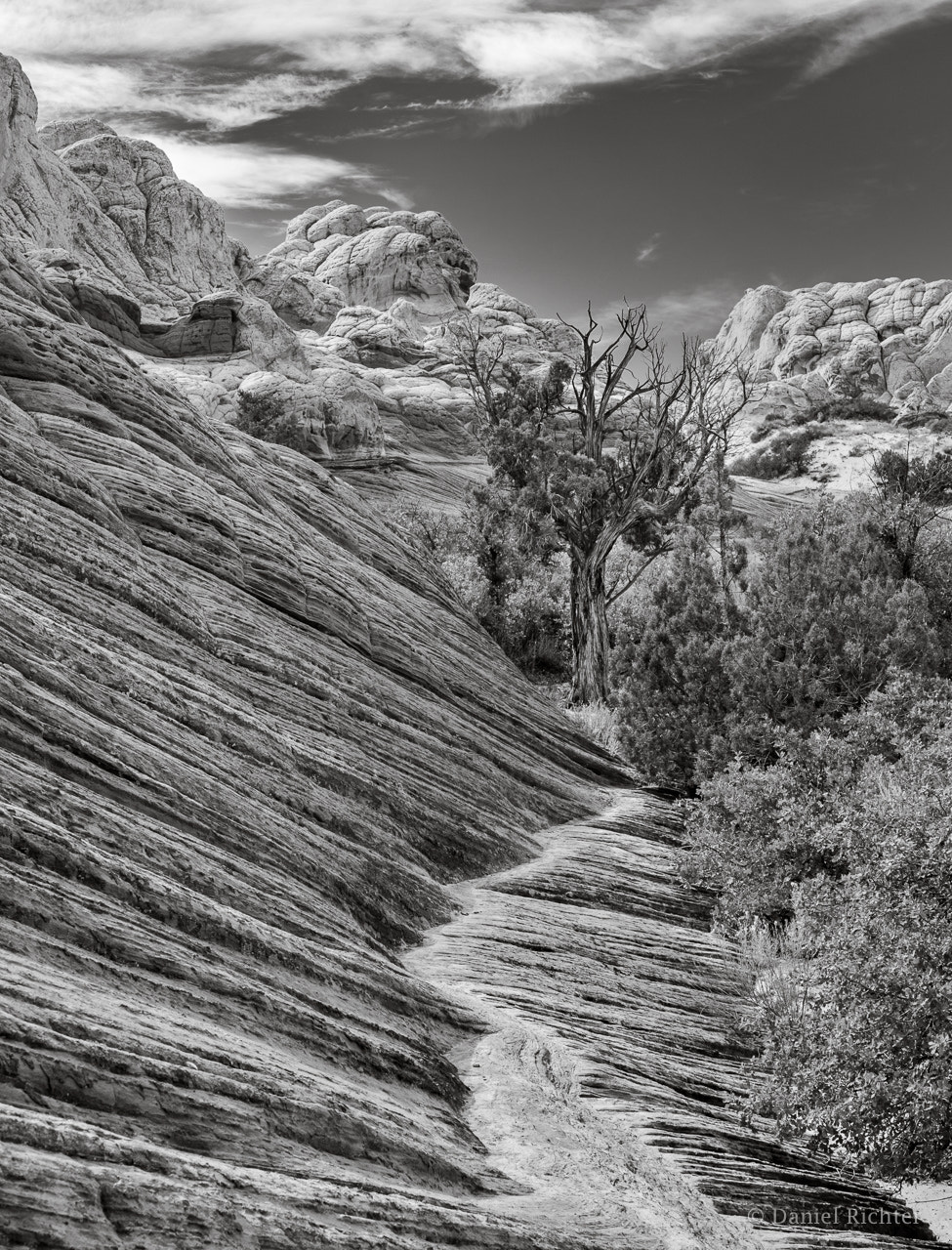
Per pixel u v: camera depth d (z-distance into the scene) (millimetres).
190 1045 5086
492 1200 5914
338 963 7656
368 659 17359
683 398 41469
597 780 22750
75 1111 4156
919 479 35188
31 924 5266
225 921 6684
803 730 21594
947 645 27641
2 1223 3256
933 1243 8461
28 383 14969
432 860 12953
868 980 9375
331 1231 4316
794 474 107625
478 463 90375
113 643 10133
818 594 26453
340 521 22609
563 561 49125
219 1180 4180
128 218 128500
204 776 9016
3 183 112000
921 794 11016
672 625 26703
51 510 11445
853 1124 8898
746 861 15609
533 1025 9211
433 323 166375
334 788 11953
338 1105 5570
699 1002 11812
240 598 14891
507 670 24797
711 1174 7602
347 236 183375
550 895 13930
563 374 39375
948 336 190750
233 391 71312
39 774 6684
